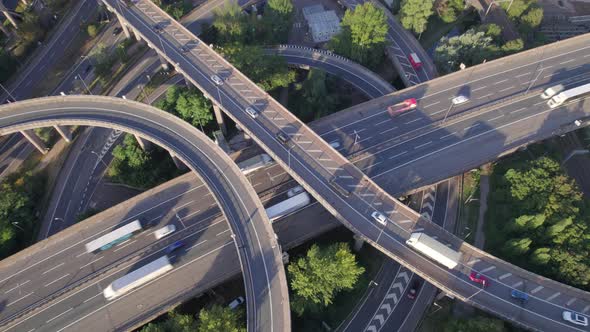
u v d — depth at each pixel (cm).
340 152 11588
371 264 10925
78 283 9794
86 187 13150
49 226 12288
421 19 15488
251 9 18250
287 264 10631
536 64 13488
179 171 13250
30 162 13688
